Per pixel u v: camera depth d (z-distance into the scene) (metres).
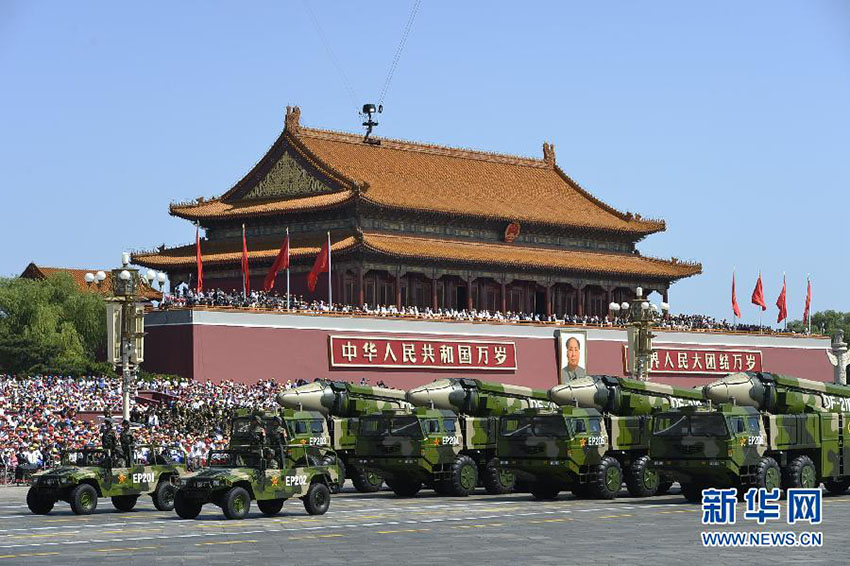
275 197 151.50
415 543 51.69
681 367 156.75
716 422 65.75
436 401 78.44
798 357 170.50
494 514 63.41
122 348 80.56
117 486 65.19
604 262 163.12
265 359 125.06
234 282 147.75
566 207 167.25
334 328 129.88
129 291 80.94
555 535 54.31
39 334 134.25
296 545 51.00
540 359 145.88
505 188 165.25
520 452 71.50
